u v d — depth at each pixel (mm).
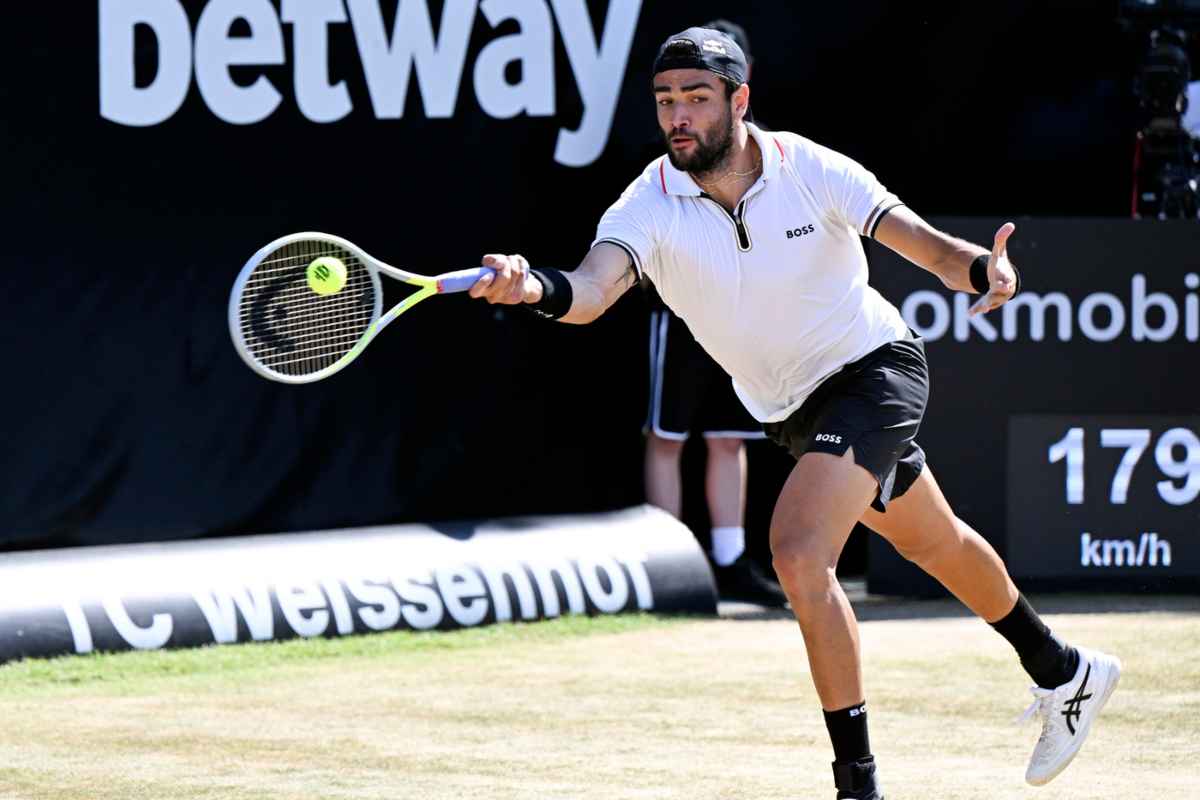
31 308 21078
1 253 20906
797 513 11547
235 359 22047
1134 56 25516
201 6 21719
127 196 21500
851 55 24844
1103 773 13906
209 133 21844
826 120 24812
